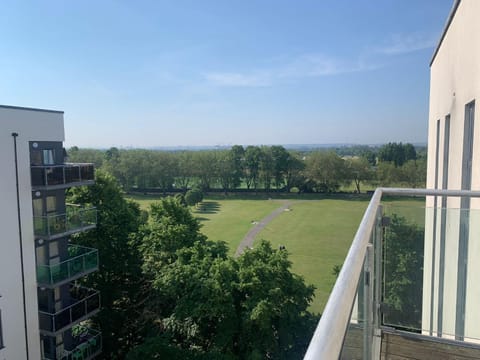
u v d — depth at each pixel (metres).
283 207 58.00
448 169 5.73
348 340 1.10
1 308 10.42
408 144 71.81
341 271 1.21
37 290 11.56
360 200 64.56
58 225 11.85
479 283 3.10
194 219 18.88
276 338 12.34
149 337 13.08
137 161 71.38
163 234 15.38
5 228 10.45
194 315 11.71
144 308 16.56
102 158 76.94
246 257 13.70
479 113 3.56
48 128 11.76
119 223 17.08
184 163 72.69
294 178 72.69
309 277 25.59
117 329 15.30
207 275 12.80
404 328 3.16
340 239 37.62
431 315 3.22
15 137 10.61
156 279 14.08
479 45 3.59
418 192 2.96
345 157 78.12
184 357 11.00
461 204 4.16
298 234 39.97
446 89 5.80
